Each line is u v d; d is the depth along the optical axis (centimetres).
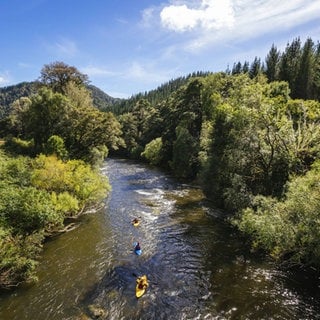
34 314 1158
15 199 1605
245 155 2334
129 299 1259
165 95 13475
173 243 1867
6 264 1295
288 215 1520
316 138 2173
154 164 5944
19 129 5834
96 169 3484
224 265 1568
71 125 3581
